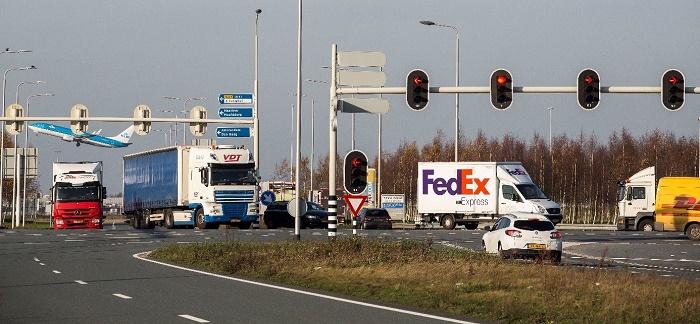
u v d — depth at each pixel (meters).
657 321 42.47
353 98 88.81
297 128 115.56
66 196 171.62
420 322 42.22
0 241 127.00
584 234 152.88
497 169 166.25
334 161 88.81
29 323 42.38
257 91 150.38
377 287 58.56
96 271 75.25
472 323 42.00
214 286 61.38
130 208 191.62
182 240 127.25
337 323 41.72
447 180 168.12
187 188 162.12
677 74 86.81
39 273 73.06
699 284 56.78
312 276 67.75
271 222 179.88
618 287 54.31
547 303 48.84
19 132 134.88
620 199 170.62
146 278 68.19
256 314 45.28
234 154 156.75
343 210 193.50
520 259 80.12
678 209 137.25
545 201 164.00
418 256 78.88
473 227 173.00
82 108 135.00
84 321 42.91
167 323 41.91
